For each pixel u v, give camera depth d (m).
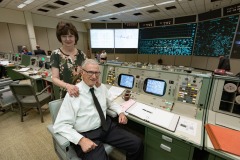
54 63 1.44
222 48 5.36
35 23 7.30
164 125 1.11
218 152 0.85
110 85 2.02
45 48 8.03
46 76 3.15
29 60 4.43
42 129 2.24
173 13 6.89
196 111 1.31
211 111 1.30
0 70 4.92
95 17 8.00
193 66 7.05
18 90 2.16
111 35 9.34
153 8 6.08
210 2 5.06
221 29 5.40
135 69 1.84
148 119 1.20
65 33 1.33
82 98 1.16
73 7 6.03
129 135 1.25
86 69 1.16
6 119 2.53
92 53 9.73
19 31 6.82
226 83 1.25
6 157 1.66
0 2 5.37
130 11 6.61
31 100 2.38
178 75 1.50
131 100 1.60
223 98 1.30
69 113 1.10
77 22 9.29
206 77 1.34
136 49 9.43
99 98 1.28
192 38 7.02
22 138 2.01
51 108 1.21
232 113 1.25
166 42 8.11
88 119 1.15
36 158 1.65
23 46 6.47
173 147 1.09
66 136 1.02
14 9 6.41
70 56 1.49
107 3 5.45
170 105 1.44
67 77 1.51
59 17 8.05
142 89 1.73
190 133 1.04
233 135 0.98
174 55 7.89
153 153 1.25
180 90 1.47
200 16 6.52
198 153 1.39
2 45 6.41
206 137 0.99
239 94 1.21
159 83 1.61
